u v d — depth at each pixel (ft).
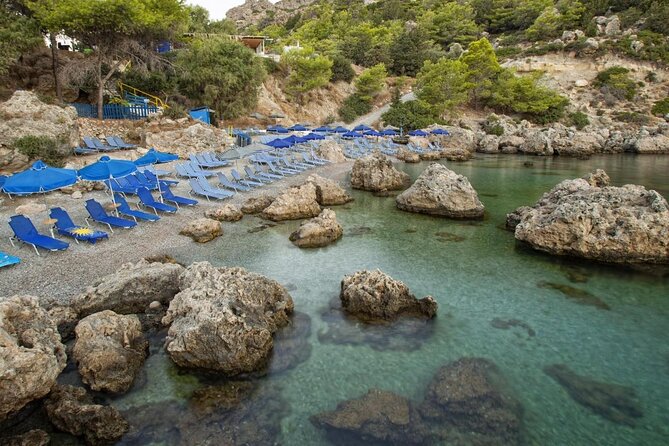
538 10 312.50
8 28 98.02
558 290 47.50
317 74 206.80
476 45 230.89
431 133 168.86
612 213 55.62
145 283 42.60
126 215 67.36
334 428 27.02
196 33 183.32
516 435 26.55
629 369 33.58
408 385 31.27
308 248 59.67
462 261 55.72
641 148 169.89
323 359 34.47
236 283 39.11
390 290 41.55
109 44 111.96
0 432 26.23
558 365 33.96
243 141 133.39
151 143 110.01
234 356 32.19
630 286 48.55
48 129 88.28
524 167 133.49
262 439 26.07
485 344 36.83
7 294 41.34
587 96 241.14
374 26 334.44
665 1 269.23
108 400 29.43
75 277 46.09
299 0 524.11
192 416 28.02
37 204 66.90
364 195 93.09
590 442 26.18
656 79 238.27
